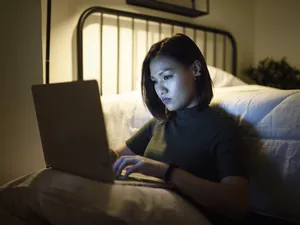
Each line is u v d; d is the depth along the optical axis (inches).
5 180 45.8
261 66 96.3
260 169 34.8
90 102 27.5
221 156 31.2
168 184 30.6
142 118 53.5
